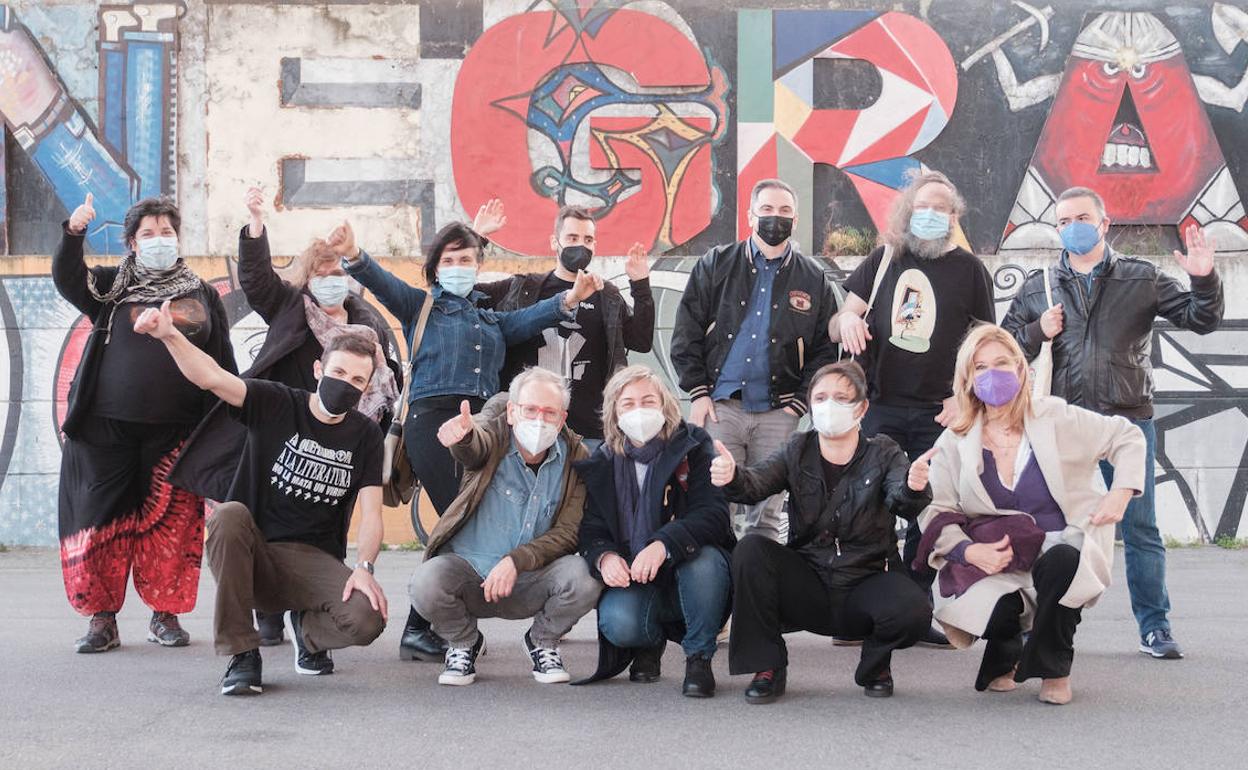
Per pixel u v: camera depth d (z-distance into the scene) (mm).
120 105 12156
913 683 5379
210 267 11961
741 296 6469
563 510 5426
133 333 6176
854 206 12062
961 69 12109
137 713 4758
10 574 10172
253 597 5250
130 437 6207
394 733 4449
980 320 6395
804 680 5453
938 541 5141
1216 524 11836
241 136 12180
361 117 12164
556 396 5250
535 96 12109
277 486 5285
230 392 5184
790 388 6457
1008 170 12078
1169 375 11867
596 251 12039
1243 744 4297
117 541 6207
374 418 6055
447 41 12156
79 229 6094
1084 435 5152
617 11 12070
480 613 5418
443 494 5812
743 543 4988
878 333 6426
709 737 4395
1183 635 6664
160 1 12172
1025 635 5559
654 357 11945
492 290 6582
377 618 5211
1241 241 12016
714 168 12055
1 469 11891
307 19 12156
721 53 12078
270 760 4082
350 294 6453
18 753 4176
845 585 5137
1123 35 12062
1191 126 12016
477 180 12109
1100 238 6070
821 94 12062
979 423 5211
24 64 12195
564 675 5375
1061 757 4121
